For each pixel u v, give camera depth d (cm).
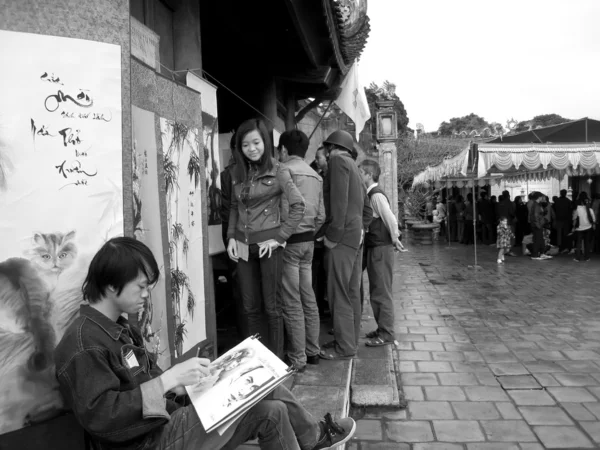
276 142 682
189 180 287
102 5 187
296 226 342
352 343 431
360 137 2256
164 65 322
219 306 621
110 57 189
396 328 630
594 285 900
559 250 1413
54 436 181
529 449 324
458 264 1248
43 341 178
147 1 293
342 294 429
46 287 177
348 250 425
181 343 270
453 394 416
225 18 517
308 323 412
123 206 195
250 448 289
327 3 446
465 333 603
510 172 1544
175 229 265
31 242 174
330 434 244
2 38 168
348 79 784
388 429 356
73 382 162
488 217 1734
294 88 835
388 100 1448
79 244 184
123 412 161
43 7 176
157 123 247
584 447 326
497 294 845
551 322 649
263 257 346
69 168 181
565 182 1905
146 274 176
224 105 703
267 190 345
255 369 201
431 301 798
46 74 176
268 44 589
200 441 188
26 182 173
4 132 168
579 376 452
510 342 564
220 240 363
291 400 228
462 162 1202
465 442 335
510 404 395
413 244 1853
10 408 172
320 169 527
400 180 2333
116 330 174
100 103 187
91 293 174
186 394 210
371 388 397
